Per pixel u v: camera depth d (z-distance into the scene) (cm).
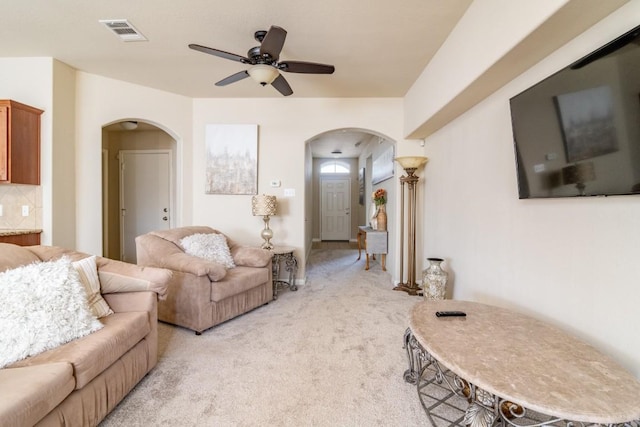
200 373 198
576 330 164
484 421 125
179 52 284
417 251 411
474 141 267
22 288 147
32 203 297
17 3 213
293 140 407
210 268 257
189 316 258
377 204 521
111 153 504
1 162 267
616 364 127
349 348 234
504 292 226
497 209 234
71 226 317
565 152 156
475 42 210
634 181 124
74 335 150
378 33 249
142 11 223
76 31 250
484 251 253
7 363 129
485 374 119
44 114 296
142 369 186
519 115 187
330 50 277
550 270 181
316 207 920
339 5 213
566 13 141
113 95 344
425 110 314
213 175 406
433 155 368
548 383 114
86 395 139
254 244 409
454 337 151
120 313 187
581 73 143
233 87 369
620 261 140
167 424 153
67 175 313
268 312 310
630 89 122
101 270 193
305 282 427
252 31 247
